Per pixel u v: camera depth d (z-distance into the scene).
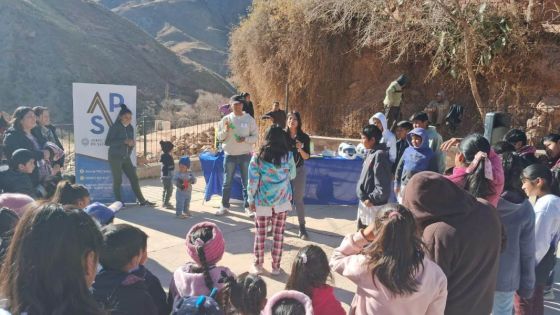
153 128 19.38
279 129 5.27
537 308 4.02
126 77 62.34
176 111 53.59
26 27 59.31
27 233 1.57
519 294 3.58
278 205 5.27
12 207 3.54
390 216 2.40
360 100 14.75
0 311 1.53
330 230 7.28
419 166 5.61
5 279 1.55
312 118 15.40
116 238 2.61
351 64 15.05
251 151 7.96
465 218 2.63
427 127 6.41
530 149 5.03
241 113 7.84
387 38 13.48
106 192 8.47
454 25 12.27
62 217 1.60
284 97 15.87
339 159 8.58
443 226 2.61
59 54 58.91
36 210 1.62
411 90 14.32
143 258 2.74
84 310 1.58
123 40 69.69
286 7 15.32
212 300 2.62
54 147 6.34
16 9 60.44
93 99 8.20
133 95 8.39
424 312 2.41
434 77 13.95
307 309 2.61
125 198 8.53
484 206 2.74
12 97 52.75
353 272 2.56
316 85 15.27
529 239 3.45
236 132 7.78
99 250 1.70
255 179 5.24
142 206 8.48
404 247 2.34
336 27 14.51
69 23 66.25
